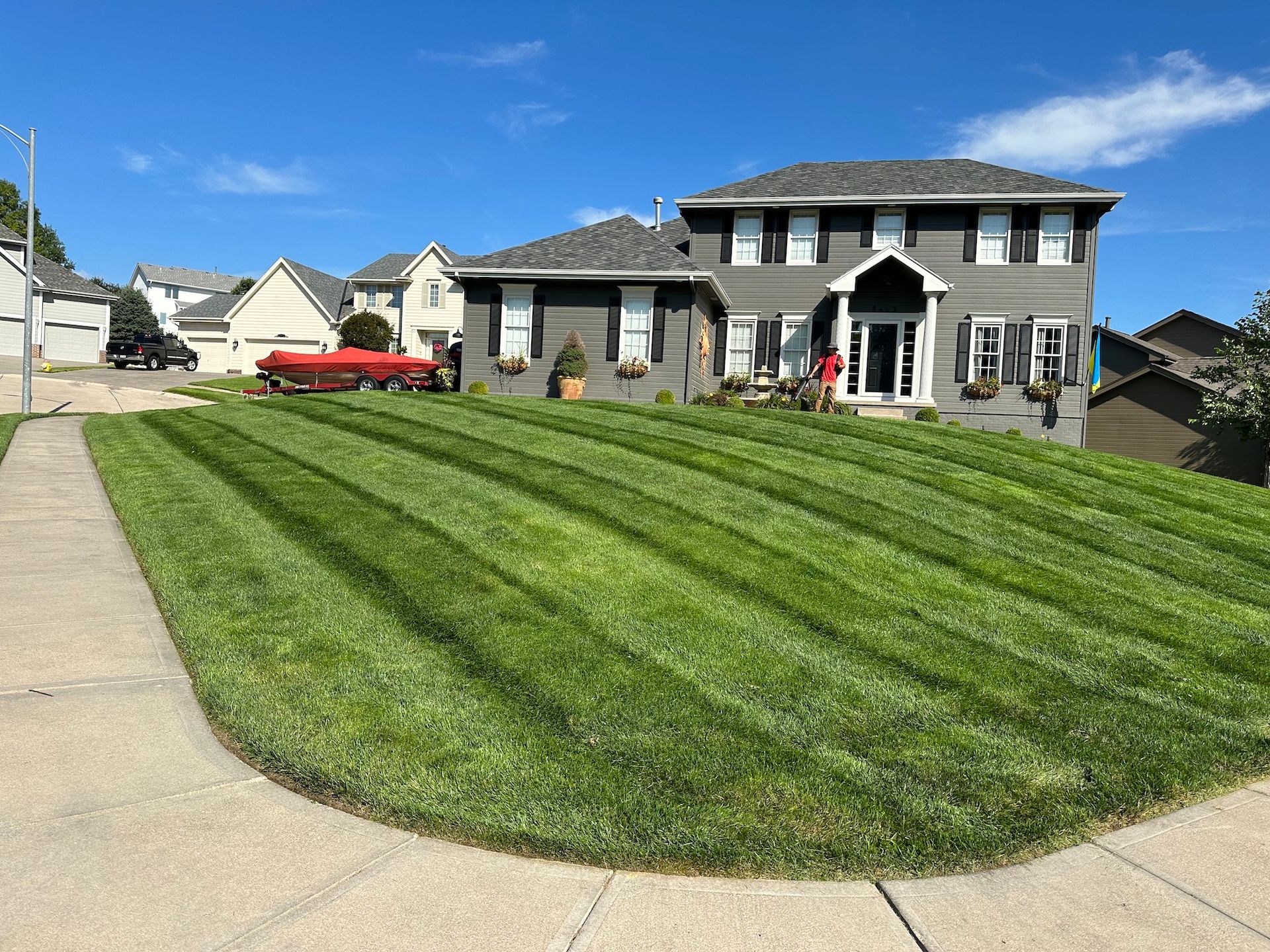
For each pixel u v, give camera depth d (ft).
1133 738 15.06
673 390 68.74
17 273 134.21
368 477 33.55
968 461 39.73
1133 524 31.27
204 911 9.73
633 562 23.56
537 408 51.08
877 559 24.64
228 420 51.60
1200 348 119.55
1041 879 10.89
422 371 80.84
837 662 17.81
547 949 9.26
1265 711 16.52
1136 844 11.83
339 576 22.54
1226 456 83.61
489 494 30.40
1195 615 22.13
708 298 74.33
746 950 9.34
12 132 63.62
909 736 14.73
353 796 12.42
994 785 13.24
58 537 27.71
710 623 19.60
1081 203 71.51
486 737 14.25
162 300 298.97
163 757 13.64
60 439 49.42
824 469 35.37
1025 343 72.69
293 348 150.61
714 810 12.21
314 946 9.18
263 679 16.39
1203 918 10.11
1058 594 22.93
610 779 13.01
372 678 16.51
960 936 9.68
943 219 74.18
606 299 69.82
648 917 9.89
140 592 22.34
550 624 19.26
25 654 17.74
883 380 75.41
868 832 11.81
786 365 77.25
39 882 10.15
